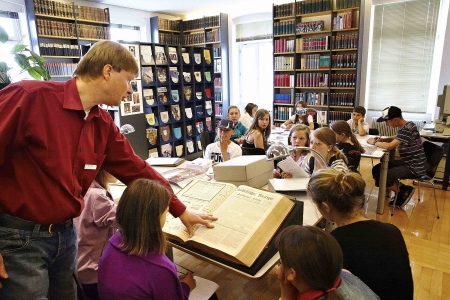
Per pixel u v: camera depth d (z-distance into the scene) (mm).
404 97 5691
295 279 902
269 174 2016
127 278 1034
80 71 1065
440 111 4402
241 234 1209
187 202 1488
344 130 2801
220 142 2918
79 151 1074
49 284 1200
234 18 7020
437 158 3418
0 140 895
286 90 6551
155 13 7359
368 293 935
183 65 5723
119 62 1068
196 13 7578
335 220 1264
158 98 5293
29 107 942
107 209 1528
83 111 1064
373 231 1153
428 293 2172
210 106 6395
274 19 6098
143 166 1404
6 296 1019
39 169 994
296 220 1356
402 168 3482
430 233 3025
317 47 5715
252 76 7320
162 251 1087
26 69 2895
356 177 1232
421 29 5312
